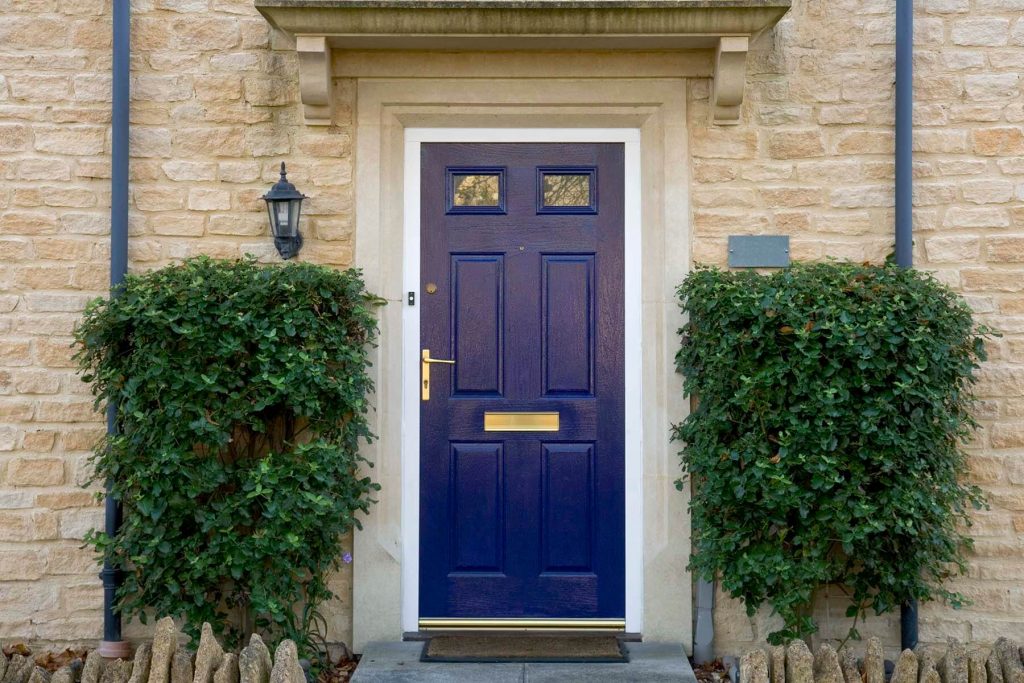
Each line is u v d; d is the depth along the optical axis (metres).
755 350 4.32
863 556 4.31
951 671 4.01
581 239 4.88
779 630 4.57
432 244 4.88
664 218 4.74
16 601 4.64
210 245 4.73
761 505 4.30
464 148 4.90
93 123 4.72
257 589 4.23
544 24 4.47
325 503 4.25
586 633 4.80
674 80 4.76
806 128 4.75
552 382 4.86
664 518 4.72
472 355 4.87
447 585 4.82
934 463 4.29
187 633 4.30
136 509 4.32
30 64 4.71
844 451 4.28
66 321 4.68
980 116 4.74
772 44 4.76
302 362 4.30
